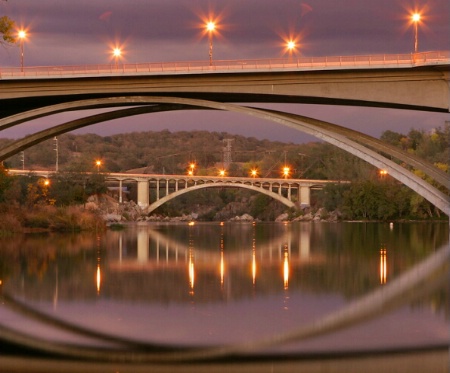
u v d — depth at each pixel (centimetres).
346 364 1969
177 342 2188
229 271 3794
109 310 2639
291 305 2730
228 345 2150
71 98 5906
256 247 5628
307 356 2039
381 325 2389
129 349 2128
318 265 4109
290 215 15250
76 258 4488
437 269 3866
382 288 3148
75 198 11444
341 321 2438
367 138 5281
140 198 15138
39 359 2050
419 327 2358
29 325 2412
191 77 5491
